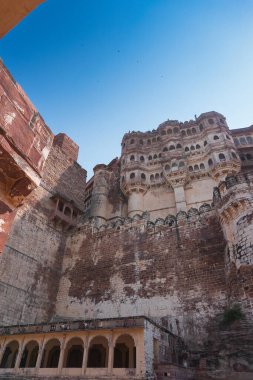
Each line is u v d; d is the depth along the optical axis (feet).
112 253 90.68
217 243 73.87
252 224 61.72
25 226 90.63
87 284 87.97
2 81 11.13
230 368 49.65
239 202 65.87
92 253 95.09
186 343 61.87
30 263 86.99
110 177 175.83
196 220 81.97
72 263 96.63
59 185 113.80
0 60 11.23
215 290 66.54
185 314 67.00
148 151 170.91
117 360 60.90
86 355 52.49
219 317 61.93
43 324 61.21
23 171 11.45
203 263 72.69
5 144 10.69
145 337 48.60
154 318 70.18
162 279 75.97
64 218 104.06
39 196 101.45
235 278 60.39
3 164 11.02
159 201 146.92
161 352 51.75
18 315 77.25
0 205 11.22
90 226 103.65
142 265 81.92
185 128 170.60
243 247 61.21
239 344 51.31
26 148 11.84
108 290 82.48
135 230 91.45
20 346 60.18
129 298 77.36
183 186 142.72
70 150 132.46
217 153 146.20
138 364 46.24
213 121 164.04
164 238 84.07
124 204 159.84
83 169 133.18
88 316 80.38
